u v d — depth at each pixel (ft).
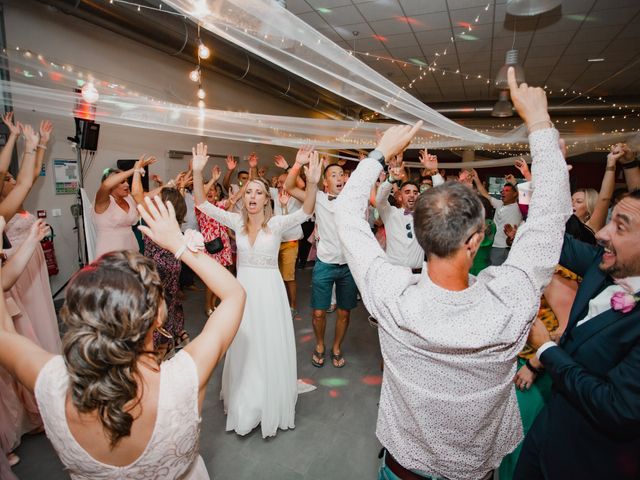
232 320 2.85
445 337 2.43
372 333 11.52
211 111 13.41
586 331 3.34
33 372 2.37
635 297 3.01
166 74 17.57
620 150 5.97
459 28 16.46
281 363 6.75
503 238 14.35
